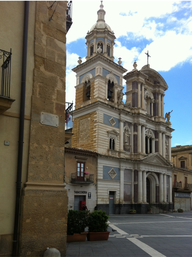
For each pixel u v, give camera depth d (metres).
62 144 10.92
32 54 10.80
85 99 41.22
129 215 34.53
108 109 37.81
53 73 11.27
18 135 9.77
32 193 9.47
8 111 9.66
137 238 14.87
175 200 50.09
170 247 12.52
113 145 37.88
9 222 9.02
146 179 44.81
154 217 32.47
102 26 42.78
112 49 42.72
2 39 10.01
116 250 11.31
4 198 9.07
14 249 8.78
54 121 10.84
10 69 9.49
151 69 47.84
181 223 25.42
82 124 38.78
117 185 36.50
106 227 13.83
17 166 9.51
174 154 72.94
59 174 10.55
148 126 45.22
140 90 44.53
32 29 11.00
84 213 13.55
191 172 59.38
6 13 10.29
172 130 50.59
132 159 39.25
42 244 9.36
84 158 31.95
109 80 40.25
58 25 11.94
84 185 31.47
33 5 11.23
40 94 10.64
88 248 11.46
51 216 9.79
